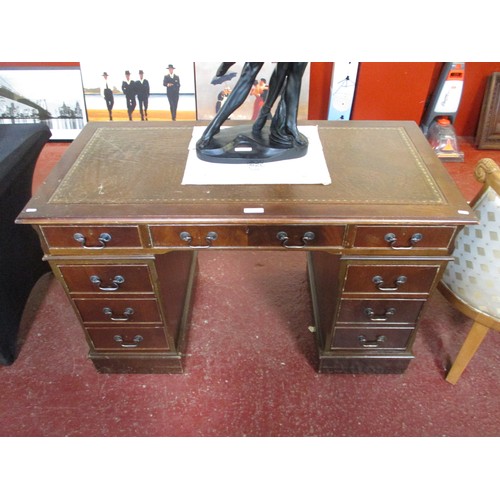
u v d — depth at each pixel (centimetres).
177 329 163
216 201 120
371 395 156
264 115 135
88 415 151
